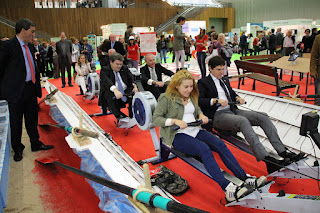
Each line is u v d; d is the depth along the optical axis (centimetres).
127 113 591
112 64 436
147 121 334
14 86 328
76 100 707
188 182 293
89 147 288
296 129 352
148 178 166
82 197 269
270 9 2516
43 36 2131
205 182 292
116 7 2327
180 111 269
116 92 405
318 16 2177
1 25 1992
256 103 434
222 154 255
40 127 497
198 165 270
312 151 316
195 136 269
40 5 2108
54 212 245
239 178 246
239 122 282
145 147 394
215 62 318
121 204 239
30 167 337
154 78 475
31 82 354
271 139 279
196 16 2645
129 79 466
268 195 213
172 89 269
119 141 420
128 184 212
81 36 2259
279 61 710
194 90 279
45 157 354
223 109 321
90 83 621
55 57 1096
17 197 271
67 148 396
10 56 324
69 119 388
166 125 260
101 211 245
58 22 2170
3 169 218
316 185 276
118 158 277
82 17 2233
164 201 133
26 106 365
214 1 2753
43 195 274
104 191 268
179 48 872
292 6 2358
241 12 2791
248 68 667
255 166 322
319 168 242
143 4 2405
